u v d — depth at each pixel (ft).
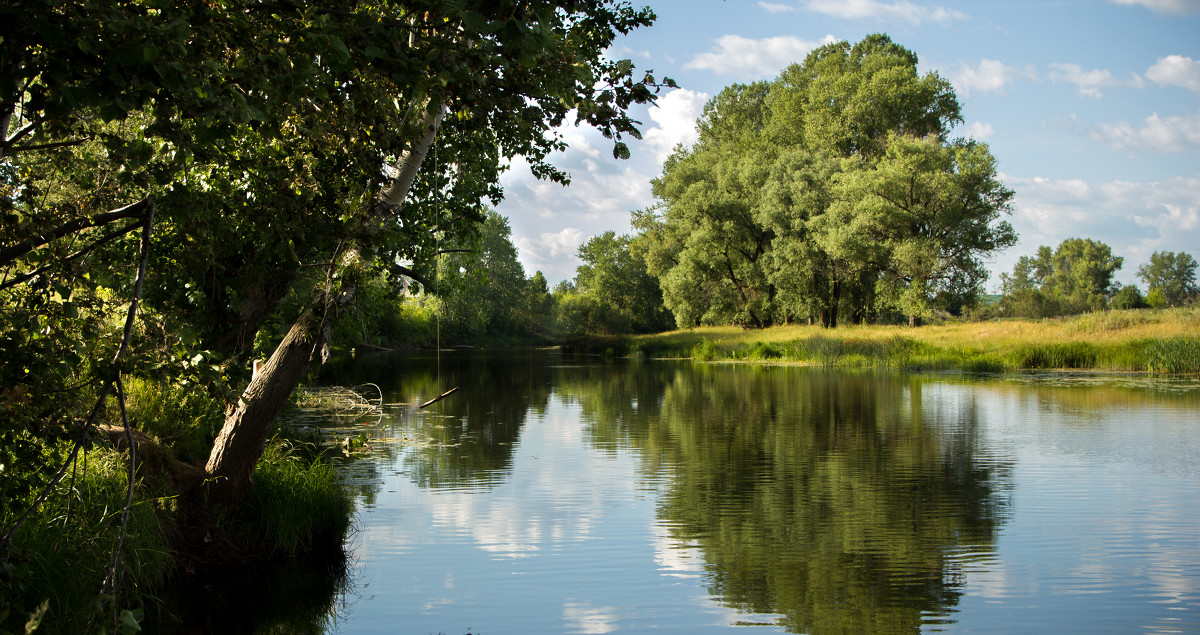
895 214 129.29
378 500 29.07
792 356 118.52
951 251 131.54
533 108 14.51
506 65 11.83
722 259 154.92
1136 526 25.23
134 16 9.45
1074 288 386.32
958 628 17.26
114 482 19.20
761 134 185.68
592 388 75.25
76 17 9.05
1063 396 63.46
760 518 26.61
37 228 12.91
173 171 12.54
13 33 9.01
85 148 15.11
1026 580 20.25
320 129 16.75
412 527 25.48
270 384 22.15
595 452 39.14
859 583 20.22
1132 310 114.62
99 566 16.88
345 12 11.90
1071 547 23.04
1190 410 53.93
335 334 30.25
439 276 31.09
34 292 13.00
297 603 19.01
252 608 18.75
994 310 249.34
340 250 21.13
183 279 22.62
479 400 63.93
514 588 19.92
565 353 167.02
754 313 161.68
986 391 68.28
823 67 172.45
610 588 19.94
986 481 32.07
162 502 20.17
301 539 22.95
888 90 144.87
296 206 18.67
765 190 148.25
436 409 57.00
